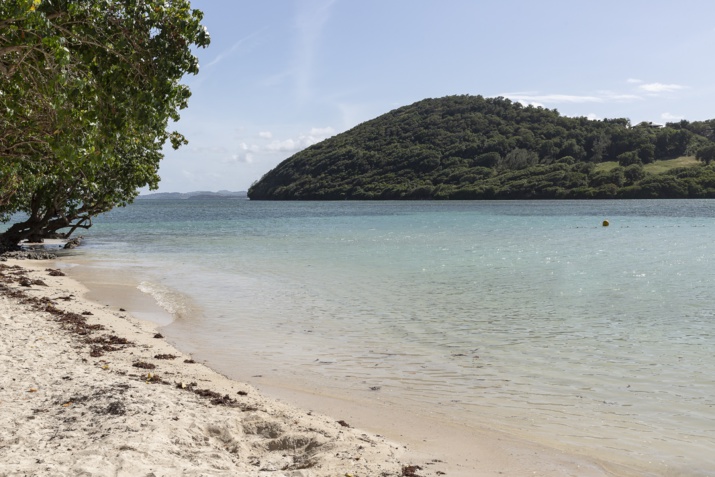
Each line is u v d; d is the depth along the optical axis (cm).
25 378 934
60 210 3828
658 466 704
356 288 2209
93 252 3734
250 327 1526
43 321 1470
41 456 624
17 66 1002
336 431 797
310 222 7600
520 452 746
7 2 862
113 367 1066
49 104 1014
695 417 868
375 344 1338
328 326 1537
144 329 1486
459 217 8456
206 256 3456
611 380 1057
